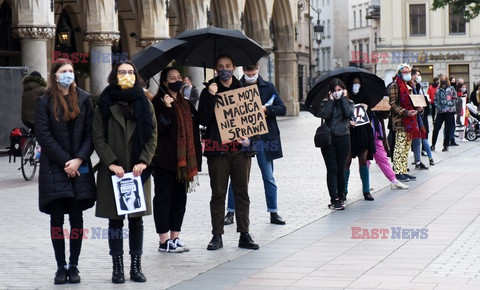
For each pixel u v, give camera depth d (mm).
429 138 47562
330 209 20609
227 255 15297
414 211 20031
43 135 13086
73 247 13430
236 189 15906
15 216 20172
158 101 15547
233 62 16078
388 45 105438
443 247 15547
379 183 25891
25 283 13297
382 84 22125
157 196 15641
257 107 15977
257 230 17797
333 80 20359
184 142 15508
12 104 36719
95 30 46500
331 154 20516
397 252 15188
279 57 79750
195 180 15688
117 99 13430
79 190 13203
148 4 52594
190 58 17031
